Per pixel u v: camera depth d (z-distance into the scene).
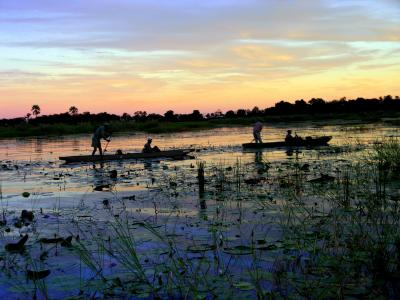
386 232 6.62
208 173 16.12
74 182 14.88
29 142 43.19
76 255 6.63
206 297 4.90
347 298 4.69
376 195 9.73
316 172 14.99
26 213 9.30
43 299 5.06
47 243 7.36
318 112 107.31
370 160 17.19
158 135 51.12
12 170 19.42
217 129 65.62
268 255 6.20
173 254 6.43
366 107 106.00
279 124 74.44
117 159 22.30
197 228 7.95
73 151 30.41
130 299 4.98
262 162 19.27
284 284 5.14
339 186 11.62
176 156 22.78
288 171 15.63
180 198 11.16
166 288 5.19
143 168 18.52
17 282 5.59
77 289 5.32
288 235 7.13
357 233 6.92
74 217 9.30
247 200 10.52
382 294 4.77
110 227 8.28
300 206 9.45
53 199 11.65
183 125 72.12
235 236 7.27
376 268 5.38
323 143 27.34
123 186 13.56
